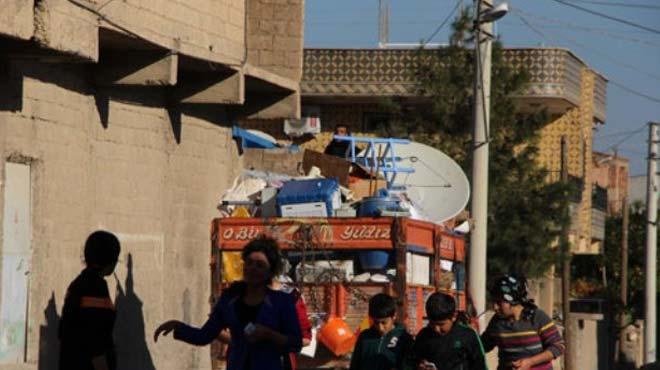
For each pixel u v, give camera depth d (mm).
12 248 25188
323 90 70500
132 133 30703
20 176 25531
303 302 26141
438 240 30234
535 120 57531
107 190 29484
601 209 90312
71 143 27609
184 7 30859
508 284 23766
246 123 70188
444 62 57219
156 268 31844
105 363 21312
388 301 23312
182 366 33344
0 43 23391
